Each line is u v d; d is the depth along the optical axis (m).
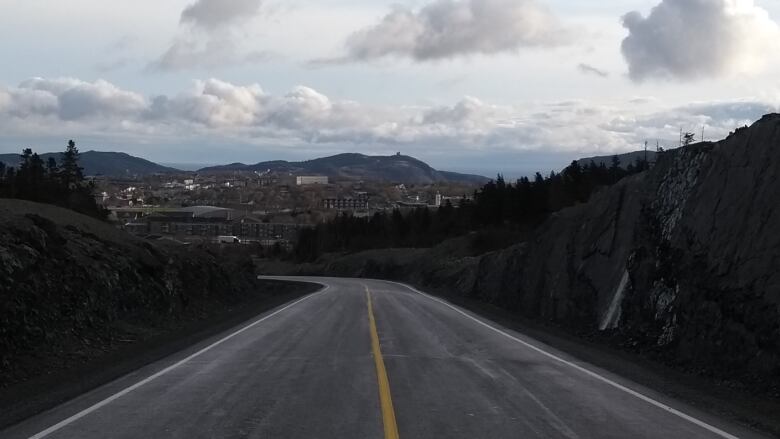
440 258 66.12
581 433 7.73
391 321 21.39
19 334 12.53
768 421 8.50
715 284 13.61
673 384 10.99
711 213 15.53
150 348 15.21
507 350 14.91
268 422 8.08
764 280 12.12
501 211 84.19
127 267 20.62
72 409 8.80
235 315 24.27
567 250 24.69
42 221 17.66
